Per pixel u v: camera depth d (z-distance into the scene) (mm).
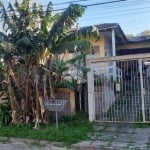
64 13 10367
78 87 13016
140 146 8273
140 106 11383
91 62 11688
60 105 10414
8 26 11047
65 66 11516
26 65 11070
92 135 9656
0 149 8977
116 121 11406
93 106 11688
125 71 11664
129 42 20000
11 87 11258
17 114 11344
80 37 10742
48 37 10602
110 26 16031
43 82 11031
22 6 11258
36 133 9828
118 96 11734
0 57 10750
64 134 9461
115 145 8438
